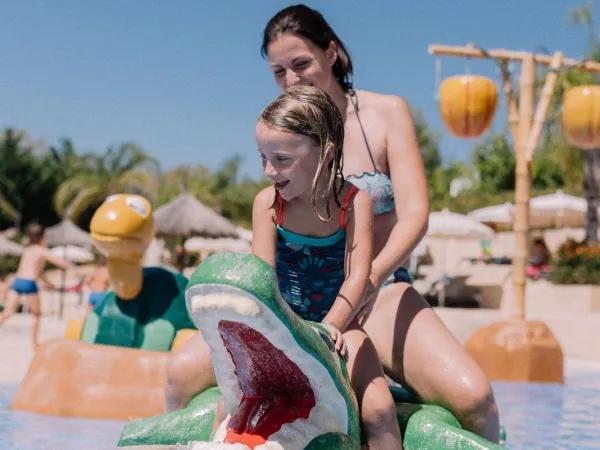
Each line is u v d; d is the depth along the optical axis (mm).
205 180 56562
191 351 3346
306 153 2697
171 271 6078
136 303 5824
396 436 2879
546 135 25766
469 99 8805
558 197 29891
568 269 20516
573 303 19125
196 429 3010
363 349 2977
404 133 3604
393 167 3574
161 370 5234
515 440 4758
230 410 2553
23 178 48625
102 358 5281
